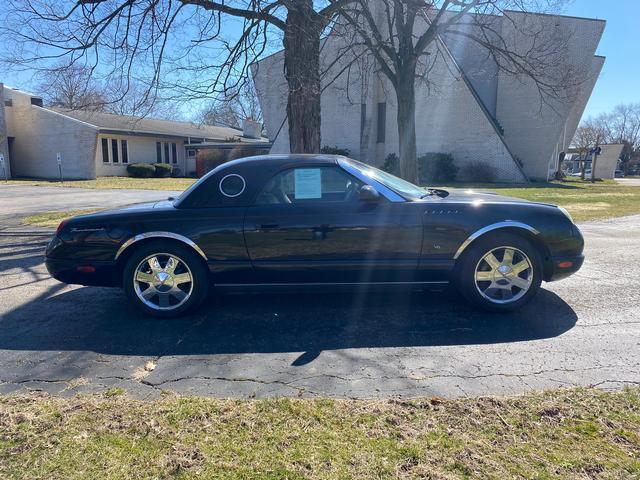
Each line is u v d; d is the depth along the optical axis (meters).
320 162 4.42
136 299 4.44
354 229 4.26
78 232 4.41
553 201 15.95
